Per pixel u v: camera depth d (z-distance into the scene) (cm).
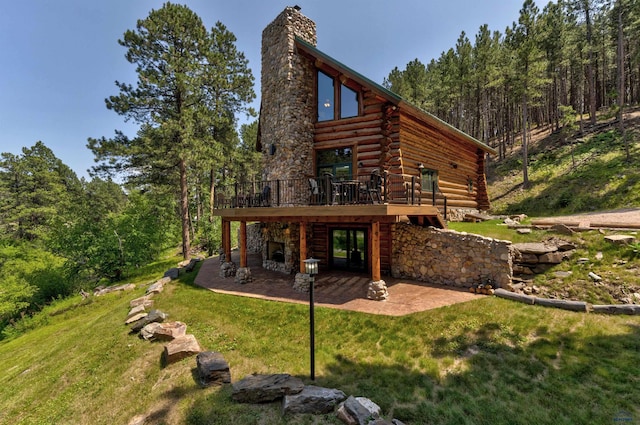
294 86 1116
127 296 1272
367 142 1056
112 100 1606
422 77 2925
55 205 3161
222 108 2088
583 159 2084
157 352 589
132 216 1988
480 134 3300
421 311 654
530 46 2019
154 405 441
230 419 390
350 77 1027
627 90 3269
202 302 836
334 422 373
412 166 1070
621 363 435
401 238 970
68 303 1472
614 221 967
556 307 622
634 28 2198
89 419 443
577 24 2853
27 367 689
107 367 571
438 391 423
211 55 1819
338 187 901
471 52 2758
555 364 452
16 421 475
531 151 2661
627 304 604
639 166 1698
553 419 360
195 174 2353
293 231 1128
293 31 1135
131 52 1619
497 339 532
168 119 1619
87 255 1783
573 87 3281
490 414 375
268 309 738
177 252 2542
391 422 359
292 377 451
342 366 496
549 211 1767
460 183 1445
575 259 784
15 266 1780
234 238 2189
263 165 1304
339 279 976
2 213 2945
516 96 2258
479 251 795
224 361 493
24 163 3127
